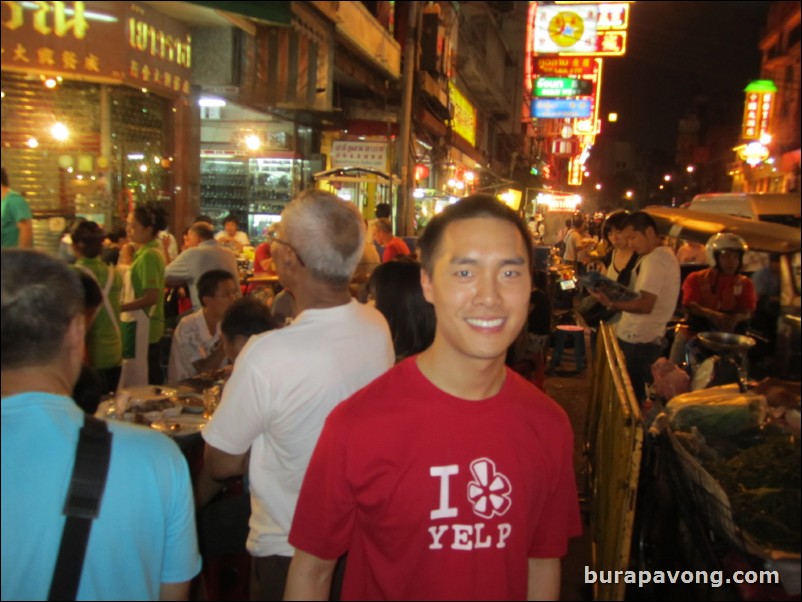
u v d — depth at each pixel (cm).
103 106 472
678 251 599
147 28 430
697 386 345
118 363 468
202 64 555
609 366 376
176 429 334
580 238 1523
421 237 171
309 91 668
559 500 178
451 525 161
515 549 165
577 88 1983
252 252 905
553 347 1006
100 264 450
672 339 525
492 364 162
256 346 220
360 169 976
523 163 3156
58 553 133
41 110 435
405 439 161
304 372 214
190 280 601
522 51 2922
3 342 137
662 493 299
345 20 854
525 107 3112
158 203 564
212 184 1015
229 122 988
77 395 247
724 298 398
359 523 168
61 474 136
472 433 162
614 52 1848
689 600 271
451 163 1697
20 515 132
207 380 428
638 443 257
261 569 225
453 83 1709
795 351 267
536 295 602
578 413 726
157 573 149
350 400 168
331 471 164
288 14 399
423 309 309
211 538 285
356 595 171
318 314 227
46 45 323
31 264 141
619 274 532
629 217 486
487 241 156
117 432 146
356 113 1181
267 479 223
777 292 314
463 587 161
